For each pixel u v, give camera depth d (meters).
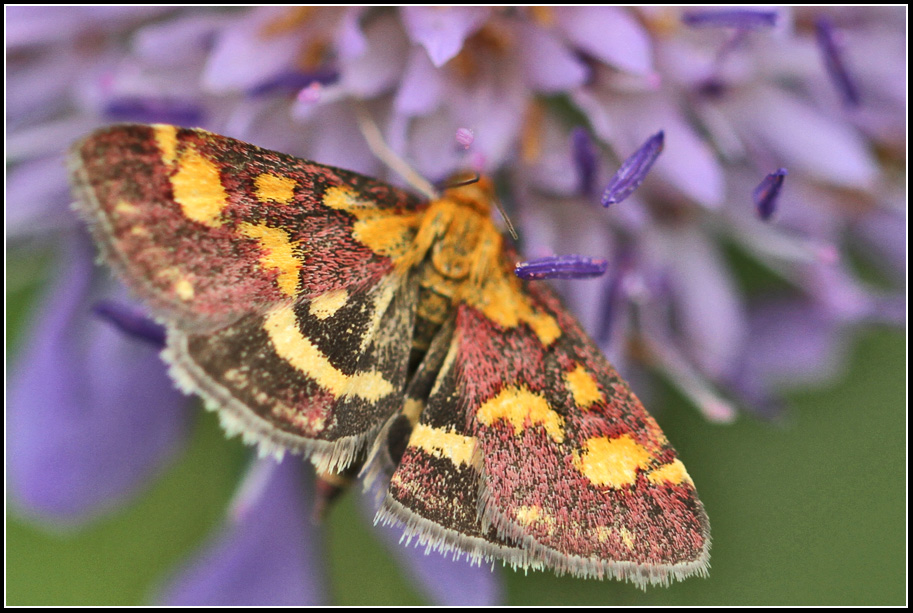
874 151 0.10
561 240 0.09
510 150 0.09
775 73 0.09
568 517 0.08
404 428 0.09
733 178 0.10
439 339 0.09
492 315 0.09
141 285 0.08
